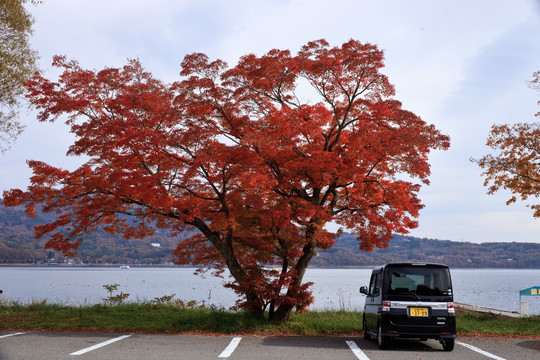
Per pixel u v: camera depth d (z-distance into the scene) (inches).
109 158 644.1
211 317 666.8
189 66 652.1
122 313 743.1
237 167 587.8
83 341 490.0
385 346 475.5
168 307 829.8
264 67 625.9
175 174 665.0
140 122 630.5
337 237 677.3
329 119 640.4
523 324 687.7
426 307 474.0
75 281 4239.7
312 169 598.9
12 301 888.9
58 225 660.1
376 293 518.6
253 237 638.5
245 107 677.9
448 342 470.3
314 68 633.0
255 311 674.2
